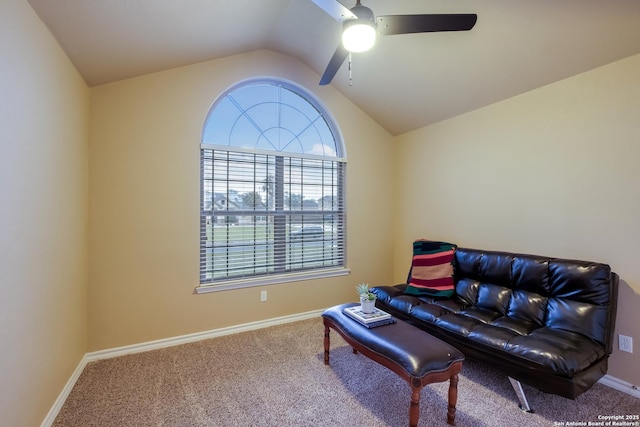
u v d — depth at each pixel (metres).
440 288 2.85
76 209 2.18
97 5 1.62
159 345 2.65
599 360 1.78
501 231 2.80
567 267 2.12
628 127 2.00
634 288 1.99
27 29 1.48
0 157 1.26
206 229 2.90
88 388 2.04
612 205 2.09
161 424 1.70
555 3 1.85
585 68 2.18
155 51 2.31
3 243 1.28
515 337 1.90
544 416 1.75
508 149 2.73
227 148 2.98
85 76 2.26
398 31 1.86
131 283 2.56
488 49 2.33
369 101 3.54
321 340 2.80
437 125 3.42
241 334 2.94
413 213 3.75
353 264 3.71
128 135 2.55
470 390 2.02
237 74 2.99
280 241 3.30
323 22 2.63
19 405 1.40
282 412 1.80
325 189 3.58
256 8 2.30
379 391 2.02
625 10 1.75
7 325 1.30
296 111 3.43
